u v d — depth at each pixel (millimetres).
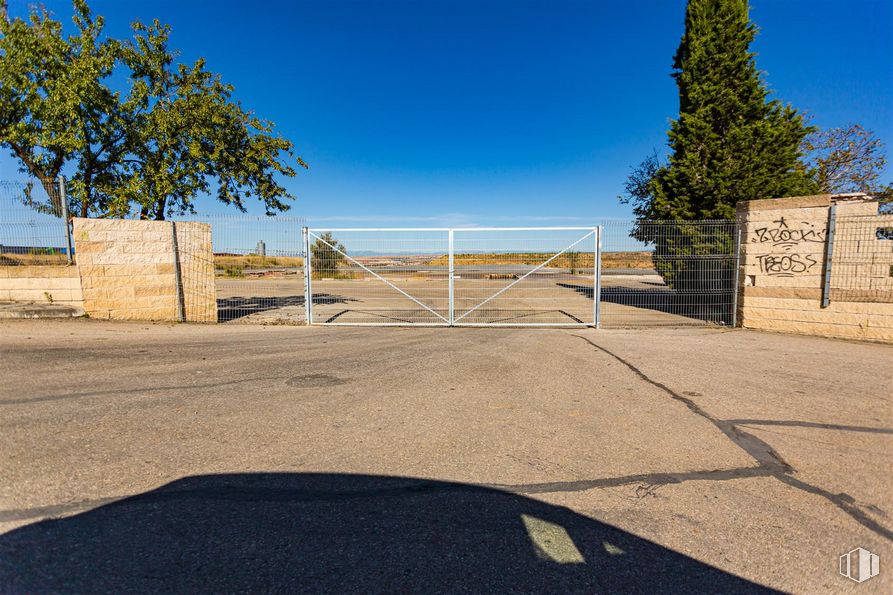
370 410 4656
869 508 2988
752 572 2367
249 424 4215
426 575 2289
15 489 2996
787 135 12828
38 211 9727
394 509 2881
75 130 10180
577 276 13727
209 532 2596
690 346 8281
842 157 18297
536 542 2578
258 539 2543
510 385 5652
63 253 9766
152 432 3979
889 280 8641
